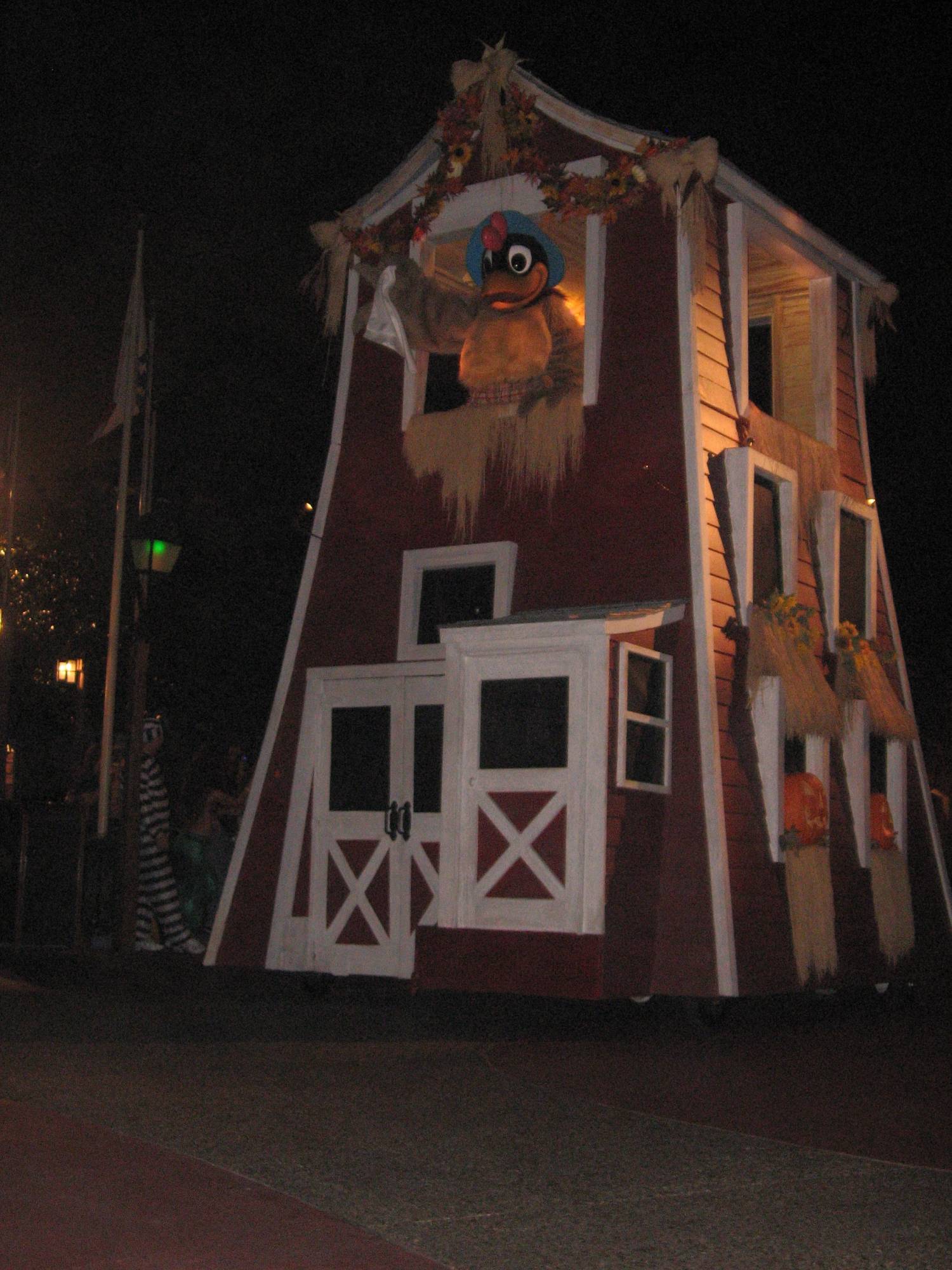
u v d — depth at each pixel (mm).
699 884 10867
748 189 12336
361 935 11992
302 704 12719
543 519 11992
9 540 19484
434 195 12625
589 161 12062
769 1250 5117
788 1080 8555
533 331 12297
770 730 11422
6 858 13953
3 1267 4582
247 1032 9633
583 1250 5047
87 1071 7773
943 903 14008
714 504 11625
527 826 10555
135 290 17250
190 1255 4777
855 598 13555
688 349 11617
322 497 13070
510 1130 6824
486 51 12500
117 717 22609
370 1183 5758
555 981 10250
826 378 13539
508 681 10789
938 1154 6691
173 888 14547
